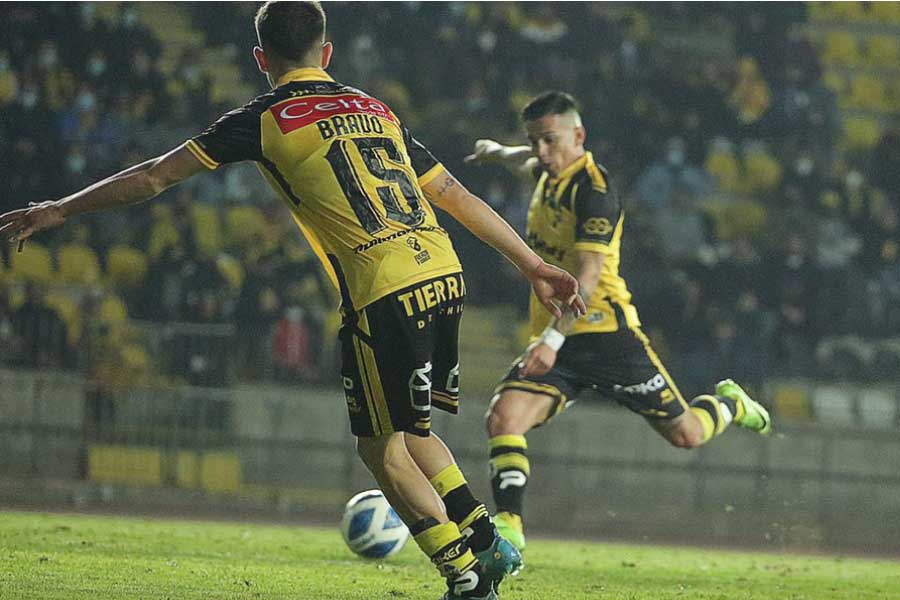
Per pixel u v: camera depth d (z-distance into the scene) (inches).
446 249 596.4
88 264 2493.8
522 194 2746.1
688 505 2214.6
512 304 2640.3
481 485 2196.1
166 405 2070.6
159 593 647.1
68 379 2018.9
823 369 2581.2
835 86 3408.0
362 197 579.8
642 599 751.7
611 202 984.3
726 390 1146.7
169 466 2060.8
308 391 2220.7
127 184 578.2
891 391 2511.1
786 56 3257.9
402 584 767.7
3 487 1962.4
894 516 2217.0
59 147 2596.0
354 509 973.8
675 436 1074.7
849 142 3267.7
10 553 839.1
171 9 3073.3
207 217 2682.1
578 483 2202.3
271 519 1872.5
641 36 3255.4
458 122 2967.5
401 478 596.1
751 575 1039.0
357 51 3036.4
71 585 665.6
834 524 2202.3
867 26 3494.1
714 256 2832.2
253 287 2346.2
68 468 2004.2
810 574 1087.6
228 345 2142.0
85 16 2768.2
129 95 2738.7
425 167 618.2
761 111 3161.9
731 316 2588.6
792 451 2295.8
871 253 2974.9
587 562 1112.8
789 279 2716.5
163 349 2116.1
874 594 869.8
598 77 3112.7
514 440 976.3
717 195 3019.2
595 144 3019.2
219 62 3058.6
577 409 2260.1
